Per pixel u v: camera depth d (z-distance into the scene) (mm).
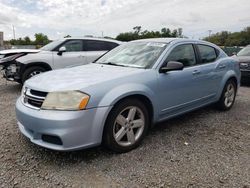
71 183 2863
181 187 2818
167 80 4035
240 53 10422
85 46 8758
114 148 3463
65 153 3523
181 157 3477
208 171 3135
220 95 5406
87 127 3150
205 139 4105
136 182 2898
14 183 2846
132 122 3637
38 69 7922
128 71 3812
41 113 3129
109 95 3309
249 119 5156
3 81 9812
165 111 4105
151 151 3643
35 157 3408
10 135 4098
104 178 2965
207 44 5223
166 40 4625
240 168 3219
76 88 3176
